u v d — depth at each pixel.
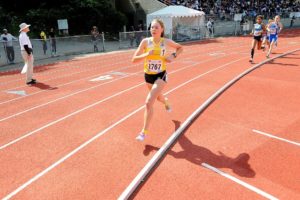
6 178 4.33
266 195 3.78
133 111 7.03
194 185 4.02
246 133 5.62
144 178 4.23
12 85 10.47
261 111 6.79
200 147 5.12
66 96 8.61
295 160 4.59
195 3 30.89
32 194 3.94
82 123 6.39
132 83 9.92
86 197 3.83
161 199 3.76
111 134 5.75
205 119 6.37
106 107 7.41
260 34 12.16
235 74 10.62
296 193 3.80
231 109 6.96
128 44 21.64
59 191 3.98
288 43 20.06
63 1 27.92
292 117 6.39
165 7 26.55
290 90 8.41
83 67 13.77
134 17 30.88
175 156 4.82
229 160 4.65
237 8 35.03
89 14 26.98
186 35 24.94
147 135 5.62
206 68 11.99
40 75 12.20
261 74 10.44
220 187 3.96
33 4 27.81
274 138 5.39
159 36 5.02
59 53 18.17
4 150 5.24
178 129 5.84
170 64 13.16
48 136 5.78
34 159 4.88
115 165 4.59
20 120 6.74
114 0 30.67
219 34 28.92
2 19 24.59
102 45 20.20
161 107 7.21
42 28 25.59
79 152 5.06
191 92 8.48
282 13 37.78
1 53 15.24
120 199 3.75
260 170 4.34
